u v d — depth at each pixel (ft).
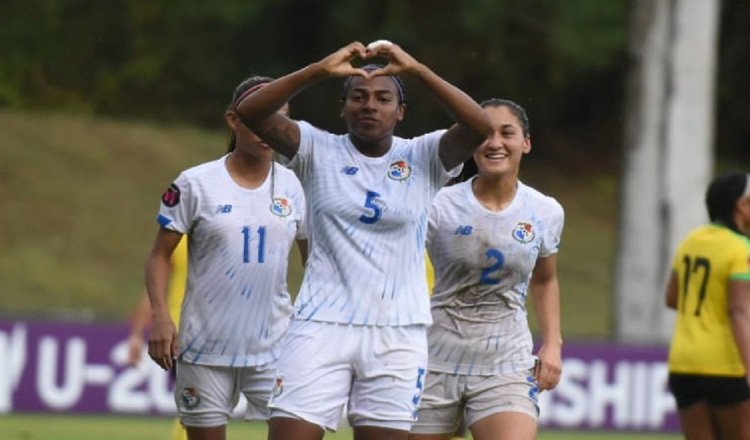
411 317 85.10
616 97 429.38
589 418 185.26
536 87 416.87
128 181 321.93
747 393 112.57
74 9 395.55
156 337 95.25
